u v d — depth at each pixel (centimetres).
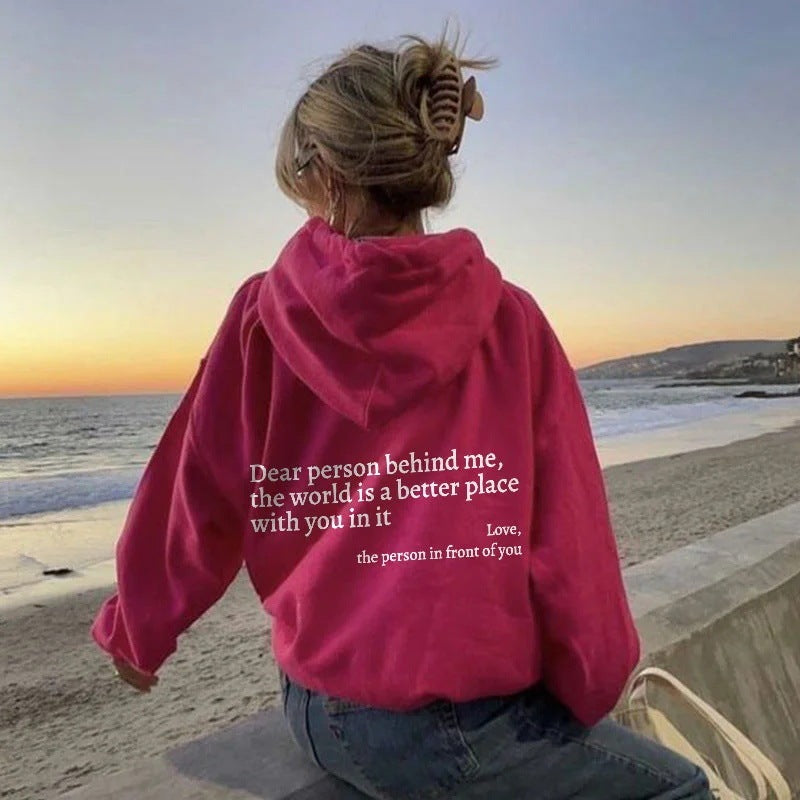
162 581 99
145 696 344
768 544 258
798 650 212
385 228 87
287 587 90
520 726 84
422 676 80
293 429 88
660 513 790
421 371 80
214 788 116
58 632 461
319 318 81
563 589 80
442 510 81
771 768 129
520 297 89
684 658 174
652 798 87
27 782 266
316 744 92
